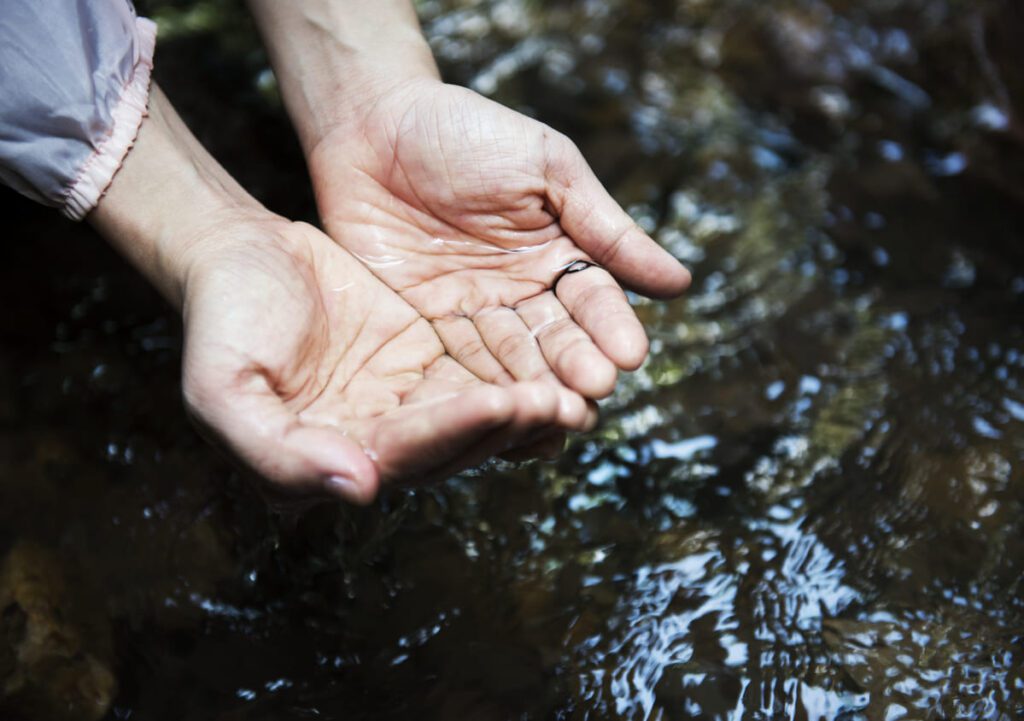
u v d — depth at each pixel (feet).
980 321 2.27
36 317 2.27
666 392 2.19
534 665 1.85
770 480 2.06
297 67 2.04
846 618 1.87
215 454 2.09
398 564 1.96
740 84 2.79
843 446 2.09
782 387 2.19
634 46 2.85
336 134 2.00
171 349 2.24
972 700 1.77
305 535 1.97
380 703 1.82
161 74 2.50
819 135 2.69
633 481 2.06
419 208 1.95
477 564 1.96
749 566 1.94
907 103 2.70
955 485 2.01
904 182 2.56
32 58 1.78
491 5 2.90
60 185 1.85
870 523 1.98
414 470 1.68
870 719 1.76
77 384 2.18
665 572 1.94
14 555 1.95
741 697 1.80
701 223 2.50
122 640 1.89
